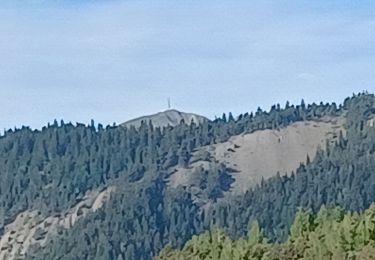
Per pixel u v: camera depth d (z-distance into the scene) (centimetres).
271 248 17412
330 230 16462
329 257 15600
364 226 15925
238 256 17262
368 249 14875
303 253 16538
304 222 18362
